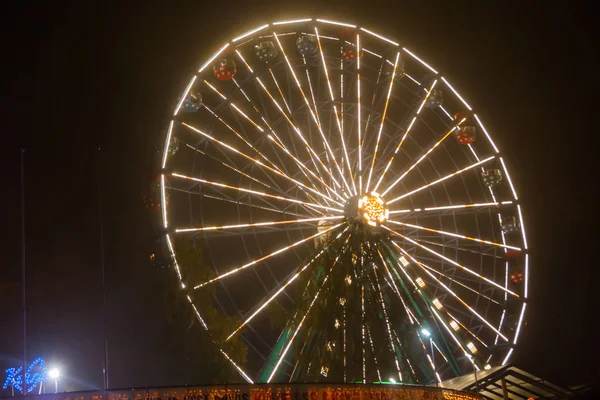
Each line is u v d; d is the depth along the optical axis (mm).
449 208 49969
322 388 31562
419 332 43719
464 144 52156
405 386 33594
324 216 46906
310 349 41594
